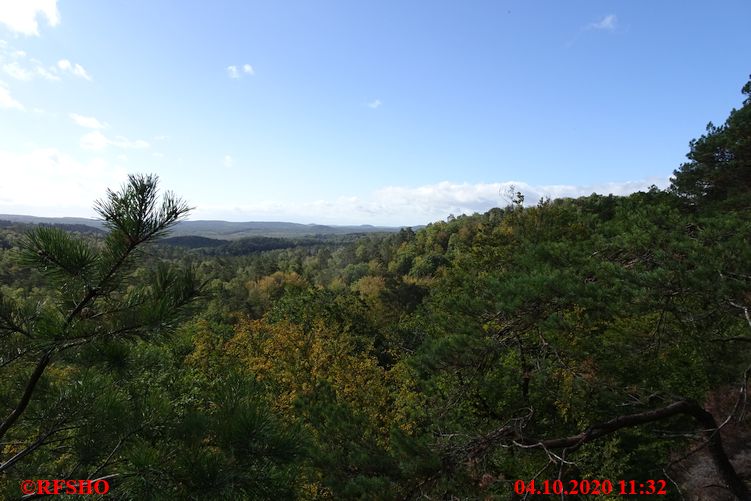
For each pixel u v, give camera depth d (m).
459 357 6.59
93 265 2.46
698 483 8.64
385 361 25.62
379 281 60.78
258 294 61.81
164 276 2.51
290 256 139.88
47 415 2.91
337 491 5.19
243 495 2.42
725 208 10.56
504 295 6.32
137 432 2.82
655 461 9.90
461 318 7.47
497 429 6.38
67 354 2.69
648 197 15.16
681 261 5.43
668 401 7.73
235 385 2.98
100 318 2.52
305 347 16.42
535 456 7.92
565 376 8.41
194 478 2.28
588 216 8.34
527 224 15.44
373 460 5.60
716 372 6.87
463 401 8.12
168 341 2.59
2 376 3.14
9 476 3.18
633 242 6.03
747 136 12.56
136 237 2.45
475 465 5.90
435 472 5.55
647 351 6.92
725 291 4.77
